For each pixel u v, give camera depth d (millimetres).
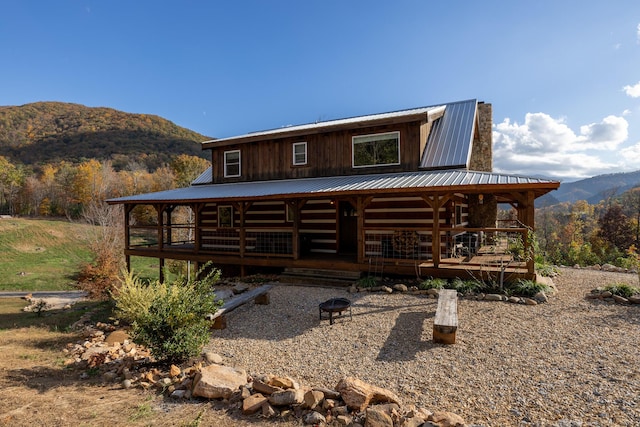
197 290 6418
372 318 7480
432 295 8758
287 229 12250
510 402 4133
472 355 5453
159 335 5711
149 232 45281
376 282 10227
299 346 6293
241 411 4184
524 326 6562
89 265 17969
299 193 11094
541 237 56844
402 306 8156
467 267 9773
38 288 22562
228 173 16719
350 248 13875
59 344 7625
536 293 8281
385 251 11703
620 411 3812
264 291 9086
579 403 4020
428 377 4852
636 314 7047
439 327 5891
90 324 9633
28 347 7371
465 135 13203
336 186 11469
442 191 9484
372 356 5664
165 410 4270
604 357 5145
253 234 15008
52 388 4977
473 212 15727
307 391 4242
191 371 5285
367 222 12750
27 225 40625
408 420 3688
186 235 35531
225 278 14062
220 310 7359
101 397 4660
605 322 6629
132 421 3979
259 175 15742
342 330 6926
